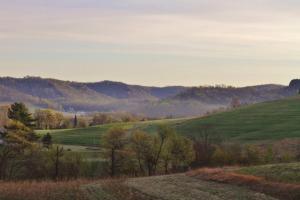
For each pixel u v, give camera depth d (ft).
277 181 172.04
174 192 181.78
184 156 388.78
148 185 208.54
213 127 583.58
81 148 518.37
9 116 467.93
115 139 390.63
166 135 388.78
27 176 388.37
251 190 170.19
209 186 190.49
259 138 498.69
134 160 391.65
